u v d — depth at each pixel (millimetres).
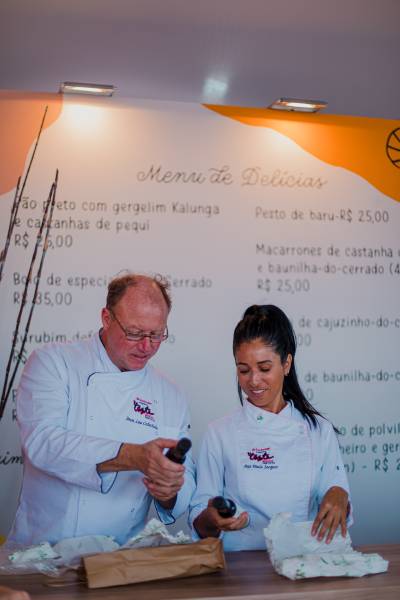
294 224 3516
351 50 3992
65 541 2045
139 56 3760
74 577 1811
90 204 3320
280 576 1823
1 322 3213
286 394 2332
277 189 3508
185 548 1830
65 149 3312
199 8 3832
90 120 3344
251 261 3459
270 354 2230
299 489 2211
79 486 2229
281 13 3920
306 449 2242
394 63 4023
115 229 3338
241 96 3869
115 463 1997
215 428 2316
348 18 3988
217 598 1635
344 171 3582
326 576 1797
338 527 1992
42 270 3262
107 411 2324
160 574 1767
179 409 2473
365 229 3588
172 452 1856
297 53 3936
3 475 3168
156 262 3367
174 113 3422
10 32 3645
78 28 3699
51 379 2283
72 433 2119
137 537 1894
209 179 3439
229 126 3473
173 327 3367
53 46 3676
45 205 3279
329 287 3529
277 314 2289
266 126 3510
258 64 3891
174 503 2250
